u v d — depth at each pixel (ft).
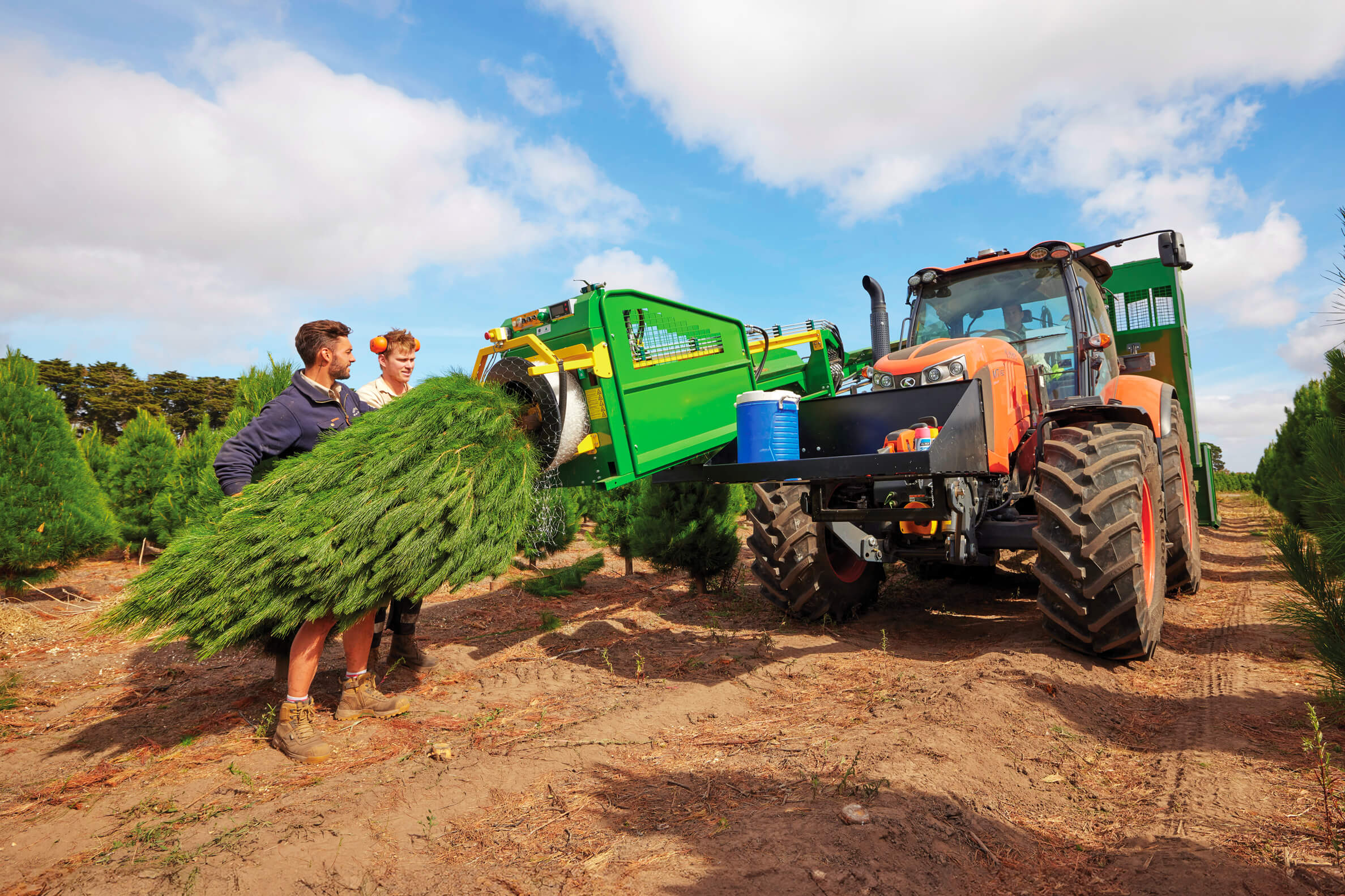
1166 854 5.85
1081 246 16.17
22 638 16.47
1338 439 8.52
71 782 8.68
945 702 9.21
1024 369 13.74
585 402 12.35
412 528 9.37
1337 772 7.25
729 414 15.21
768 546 15.33
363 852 6.49
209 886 6.02
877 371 13.41
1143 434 11.78
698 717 10.27
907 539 13.21
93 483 23.06
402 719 10.59
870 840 5.90
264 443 10.34
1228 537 36.70
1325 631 8.03
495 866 6.18
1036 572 11.34
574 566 22.29
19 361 21.71
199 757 9.30
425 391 10.62
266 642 10.82
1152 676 11.14
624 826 6.73
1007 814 6.77
